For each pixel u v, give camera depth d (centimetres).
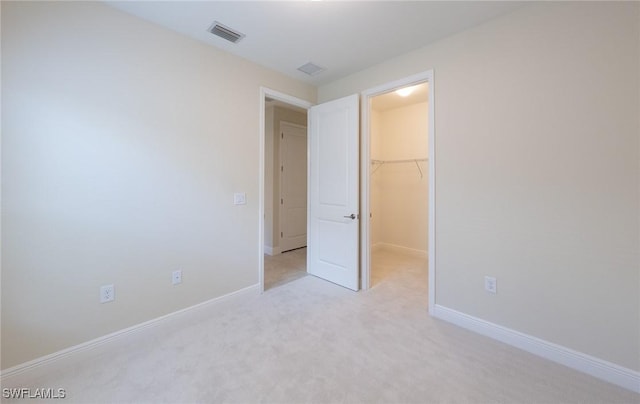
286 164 477
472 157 214
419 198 441
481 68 208
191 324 228
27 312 162
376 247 486
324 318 238
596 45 162
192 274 236
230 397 150
